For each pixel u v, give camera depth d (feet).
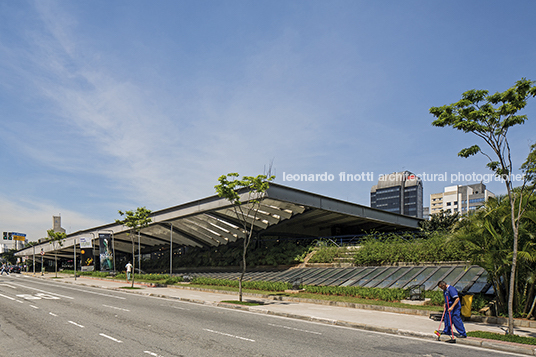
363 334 40.06
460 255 78.95
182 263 179.73
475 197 479.00
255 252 139.64
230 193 69.56
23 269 306.14
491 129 39.29
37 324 44.19
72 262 306.76
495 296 52.70
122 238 192.85
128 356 29.45
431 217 142.61
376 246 100.32
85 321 46.42
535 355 31.19
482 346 34.42
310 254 121.70
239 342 34.63
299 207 117.39
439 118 41.45
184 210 134.31
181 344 33.58
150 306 63.77
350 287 74.18
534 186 39.34
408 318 49.29
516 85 37.14
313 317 50.29
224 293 87.51
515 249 38.14
